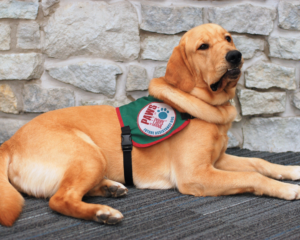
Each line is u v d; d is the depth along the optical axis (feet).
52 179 6.55
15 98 10.44
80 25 10.29
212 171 6.86
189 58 7.51
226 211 6.07
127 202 6.70
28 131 7.07
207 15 10.85
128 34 10.53
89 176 6.41
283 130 11.19
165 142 7.42
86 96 10.70
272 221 5.58
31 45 10.22
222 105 7.74
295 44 11.10
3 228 5.51
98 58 10.58
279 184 6.61
